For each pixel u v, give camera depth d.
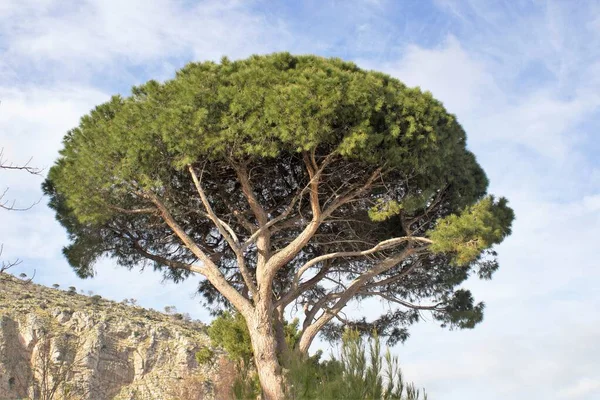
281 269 18.30
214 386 17.16
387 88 13.88
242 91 13.59
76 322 33.81
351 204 16.34
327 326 19.47
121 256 17.50
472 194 16.44
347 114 13.30
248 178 14.98
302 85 13.05
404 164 14.06
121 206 15.45
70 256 16.58
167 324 38.22
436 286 19.03
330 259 17.91
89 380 30.03
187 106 13.41
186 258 17.78
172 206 15.47
